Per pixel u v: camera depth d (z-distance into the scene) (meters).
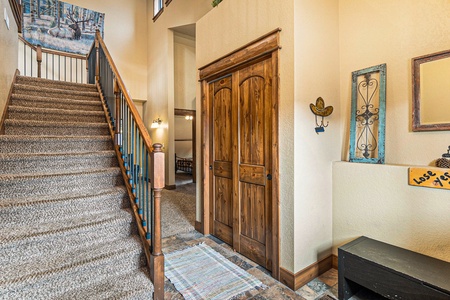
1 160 2.29
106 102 3.64
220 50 2.91
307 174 2.17
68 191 2.41
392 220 2.00
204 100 3.21
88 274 1.81
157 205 1.87
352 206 2.26
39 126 2.89
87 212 2.27
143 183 2.22
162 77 6.63
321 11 2.29
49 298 1.65
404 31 2.07
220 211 3.07
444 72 1.86
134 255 1.99
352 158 2.34
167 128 6.37
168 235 3.23
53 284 1.68
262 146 2.40
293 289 2.06
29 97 3.25
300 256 2.12
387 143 2.18
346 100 2.45
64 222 2.08
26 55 5.86
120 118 2.95
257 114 2.45
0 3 2.62
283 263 2.17
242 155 2.64
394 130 2.14
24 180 2.19
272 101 2.26
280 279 2.18
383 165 2.06
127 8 7.33
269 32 2.22
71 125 3.07
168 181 6.33
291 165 2.10
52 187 2.33
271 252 2.30
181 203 4.86
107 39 6.98
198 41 3.33
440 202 1.76
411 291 1.51
